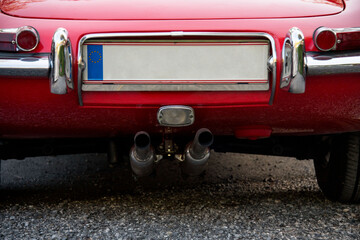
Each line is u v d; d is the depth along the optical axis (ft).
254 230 8.48
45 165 14.06
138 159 8.58
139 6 8.05
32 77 7.83
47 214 9.35
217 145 10.54
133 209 9.61
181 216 9.17
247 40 7.97
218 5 8.11
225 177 12.22
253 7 8.13
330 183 9.99
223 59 7.97
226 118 8.38
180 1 8.14
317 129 8.93
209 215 9.21
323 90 8.06
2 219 9.07
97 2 8.19
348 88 8.11
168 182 11.76
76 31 7.85
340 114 8.43
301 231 8.45
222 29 7.82
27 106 8.13
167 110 7.99
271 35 7.92
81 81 7.88
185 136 9.21
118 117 8.27
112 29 7.81
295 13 8.14
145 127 8.63
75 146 10.50
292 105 8.17
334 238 8.18
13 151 10.32
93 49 7.89
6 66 7.79
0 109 8.19
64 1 8.27
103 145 10.57
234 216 9.15
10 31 7.89
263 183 11.64
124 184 11.77
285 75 7.73
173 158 9.20
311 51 7.97
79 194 10.94
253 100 8.07
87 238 8.19
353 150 9.41
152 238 8.16
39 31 7.92
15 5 8.36
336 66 7.88
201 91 8.01
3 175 12.98
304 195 10.55
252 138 9.00
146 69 7.93
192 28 7.80
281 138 10.44
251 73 8.01
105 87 7.93
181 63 7.93
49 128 8.64
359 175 9.43
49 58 7.80
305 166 13.38
